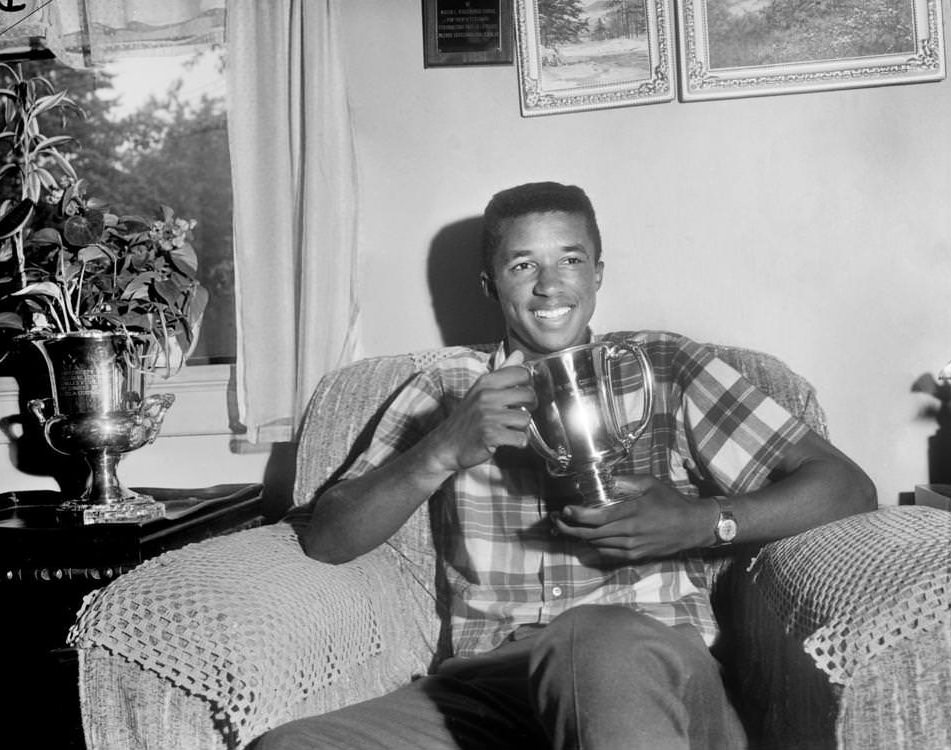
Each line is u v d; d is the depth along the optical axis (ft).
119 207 7.38
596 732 3.04
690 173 6.48
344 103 6.52
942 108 6.29
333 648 4.25
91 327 5.96
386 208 6.74
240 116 6.54
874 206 6.36
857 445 6.43
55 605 5.31
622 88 6.47
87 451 5.69
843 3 6.27
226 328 7.32
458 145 6.66
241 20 6.52
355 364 5.91
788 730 3.78
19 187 6.56
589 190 6.57
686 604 4.56
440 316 6.72
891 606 3.32
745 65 6.35
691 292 6.52
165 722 3.85
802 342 6.44
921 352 6.36
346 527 4.52
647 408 4.06
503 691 4.10
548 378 4.00
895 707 3.28
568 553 4.71
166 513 5.70
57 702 5.30
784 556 4.13
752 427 4.69
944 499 5.60
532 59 6.53
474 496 4.87
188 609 3.90
